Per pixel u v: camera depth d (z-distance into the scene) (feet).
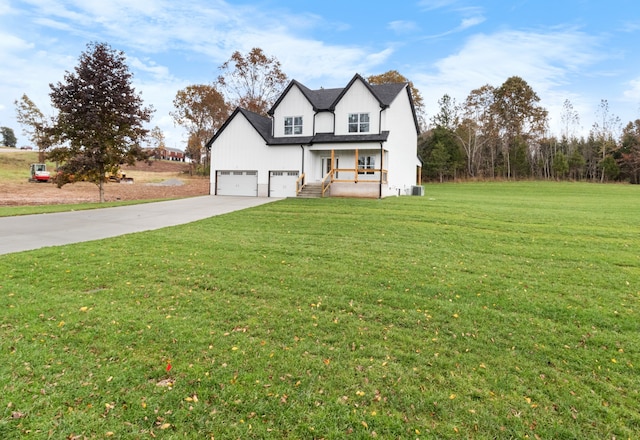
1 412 10.38
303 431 10.11
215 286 21.29
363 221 44.19
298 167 83.20
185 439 9.70
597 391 12.14
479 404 11.40
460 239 34.71
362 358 13.88
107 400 11.10
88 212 52.49
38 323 16.01
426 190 115.65
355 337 15.49
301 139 83.30
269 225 42.34
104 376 12.29
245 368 13.02
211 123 183.42
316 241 33.60
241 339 15.08
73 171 66.95
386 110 78.54
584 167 179.01
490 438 10.00
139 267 24.52
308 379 12.46
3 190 109.81
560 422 10.66
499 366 13.52
